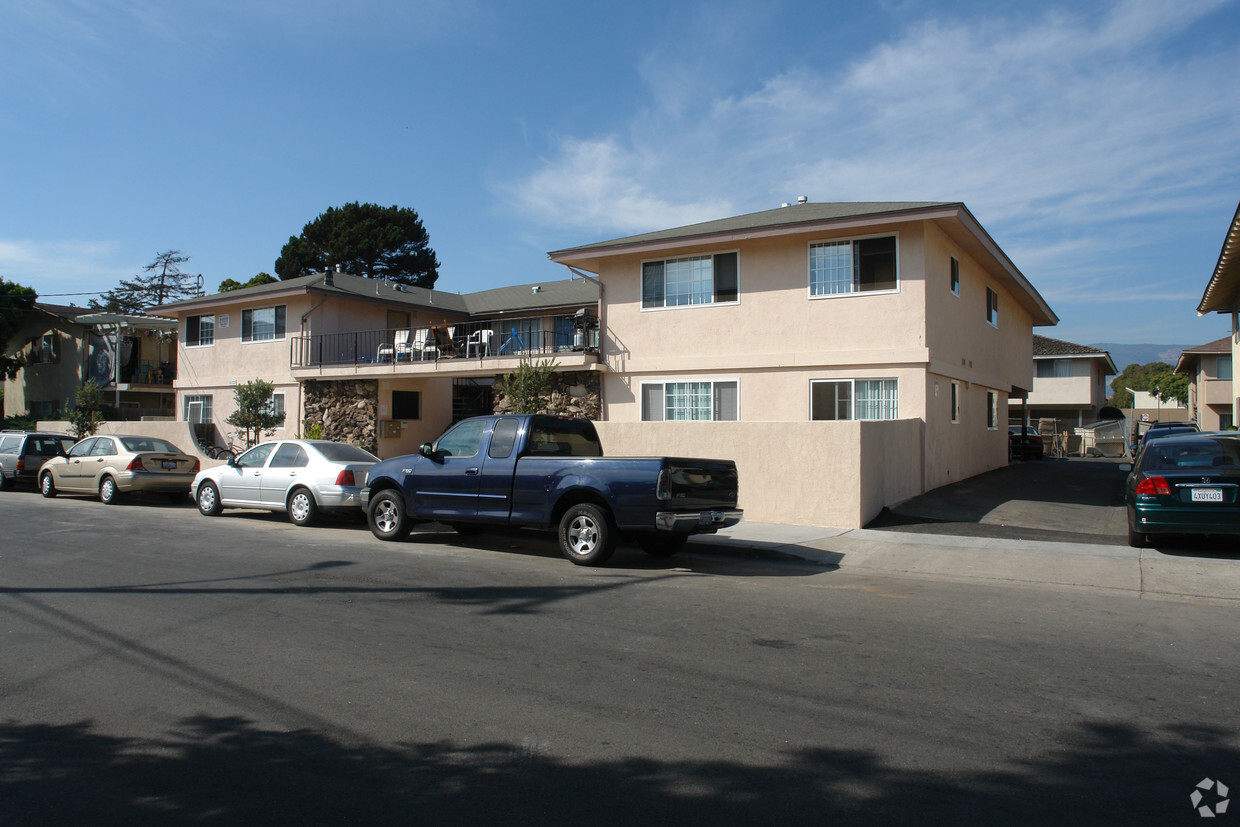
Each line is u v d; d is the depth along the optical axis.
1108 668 5.65
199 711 4.76
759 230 16.69
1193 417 42.34
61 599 7.62
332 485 13.08
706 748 4.23
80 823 3.46
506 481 10.36
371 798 3.67
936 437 16.61
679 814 3.53
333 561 9.85
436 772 3.94
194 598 7.71
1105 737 4.41
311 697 4.99
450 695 5.03
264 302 26.53
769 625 6.81
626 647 6.10
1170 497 9.66
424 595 7.92
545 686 5.20
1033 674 5.50
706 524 9.66
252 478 14.05
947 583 8.91
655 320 18.53
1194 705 4.91
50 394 37.41
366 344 26.88
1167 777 3.92
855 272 16.38
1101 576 8.98
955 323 17.89
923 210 15.36
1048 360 46.69
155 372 33.59
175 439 24.81
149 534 12.18
